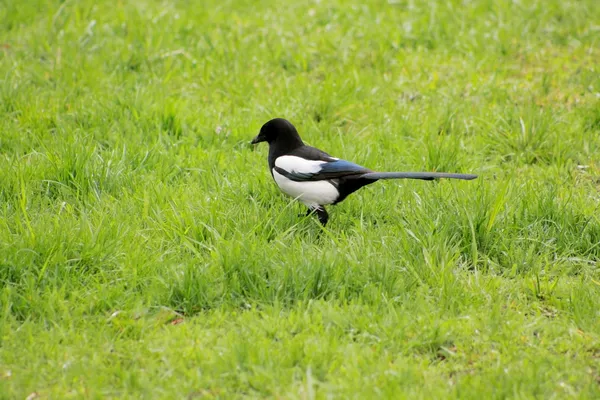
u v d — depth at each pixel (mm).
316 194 10578
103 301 8812
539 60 16797
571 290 9320
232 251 9328
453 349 8289
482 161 13062
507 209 10766
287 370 7703
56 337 8250
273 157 11312
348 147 13055
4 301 8672
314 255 9547
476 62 16625
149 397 7363
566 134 13672
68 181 11477
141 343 8250
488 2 19297
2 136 13039
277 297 8891
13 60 15820
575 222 10656
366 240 10047
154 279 9148
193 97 14961
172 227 10188
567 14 18672
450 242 10031
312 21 18469
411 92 15406
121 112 13898
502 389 7414
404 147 13188
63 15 18047
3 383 7500
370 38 17484
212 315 8773
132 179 11781
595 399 7391
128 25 17531
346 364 7766
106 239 9797
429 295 9180
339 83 15188
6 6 18656
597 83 15547
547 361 7965
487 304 9039
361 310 8766
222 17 18531
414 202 11070
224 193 11383
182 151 12875
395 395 7285
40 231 9555
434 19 18266
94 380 7594
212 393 7492
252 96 15016
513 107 14359
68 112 13945
